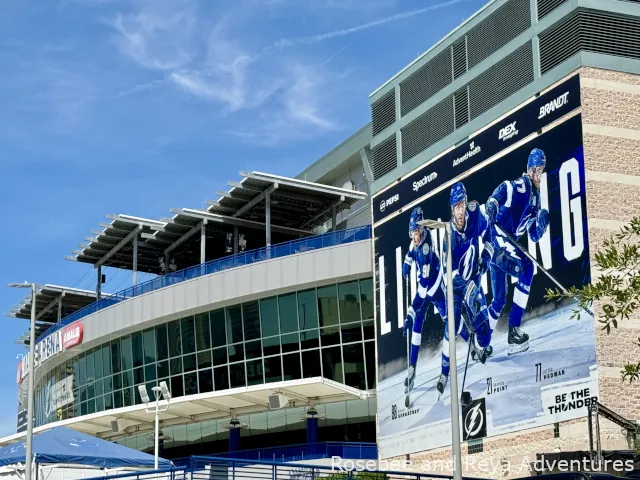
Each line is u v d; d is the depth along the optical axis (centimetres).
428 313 4562
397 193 4922
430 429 4450
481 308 4203
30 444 3194
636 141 3869
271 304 5712
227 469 3378
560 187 3878
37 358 7394
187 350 6075
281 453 5216
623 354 3628
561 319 3775
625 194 3791
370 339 5350
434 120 4716
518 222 4056
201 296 5928
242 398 5672
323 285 5525
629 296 1878
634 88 3922
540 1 4141
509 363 4000
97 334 6575
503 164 4197
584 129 3809
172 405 5825
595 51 3916
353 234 5425
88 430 6706
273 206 6262
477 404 4144
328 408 5666
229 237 6650
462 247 4381
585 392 3619
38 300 7931
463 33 4584
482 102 4400
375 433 5453
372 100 5259
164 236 6706
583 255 3712
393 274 4881
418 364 4597
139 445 6688
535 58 4112
